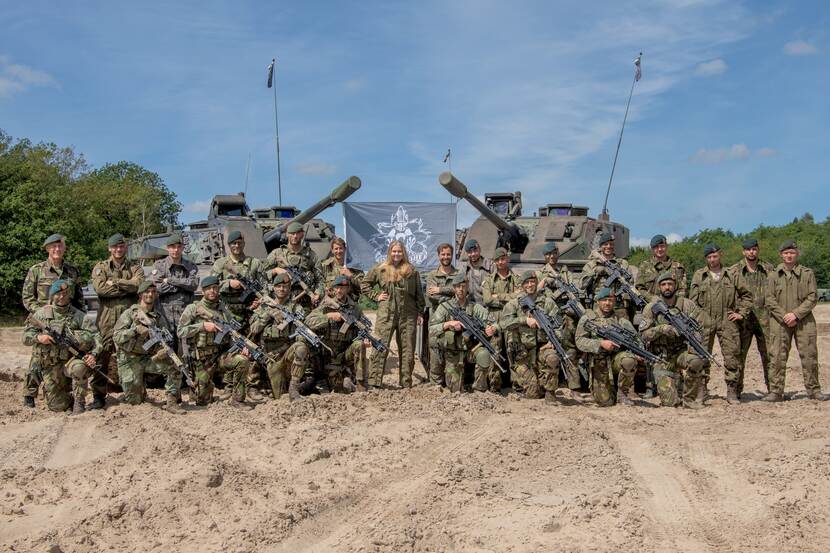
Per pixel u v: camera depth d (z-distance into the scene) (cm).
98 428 1048
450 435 995
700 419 1099
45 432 1032
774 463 884
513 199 1950
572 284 1342
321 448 934
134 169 7606
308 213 1639
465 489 796
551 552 644
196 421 1084
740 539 678
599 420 1088
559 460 889
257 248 1756
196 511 745
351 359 1266
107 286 1248
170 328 1340
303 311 1243
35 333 1151
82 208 5462
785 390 1410
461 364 1277
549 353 1199
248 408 1158
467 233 1842
